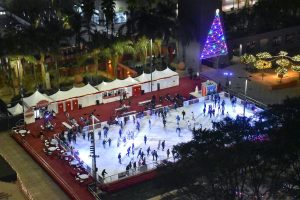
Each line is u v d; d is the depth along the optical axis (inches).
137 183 2230.6
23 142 2608.3
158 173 1653.5
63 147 2517.2
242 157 1565.0
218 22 3467.0
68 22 3457.2
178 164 1604.3
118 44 3304.6
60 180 2257.6
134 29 3427.7
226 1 4788.4
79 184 2223.2
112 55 3329.2
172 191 1850.4
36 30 3228.3
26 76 3408.0
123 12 4276.6
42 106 2861.7
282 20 4025.6
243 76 3444.9
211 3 3415.4
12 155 2517.2
